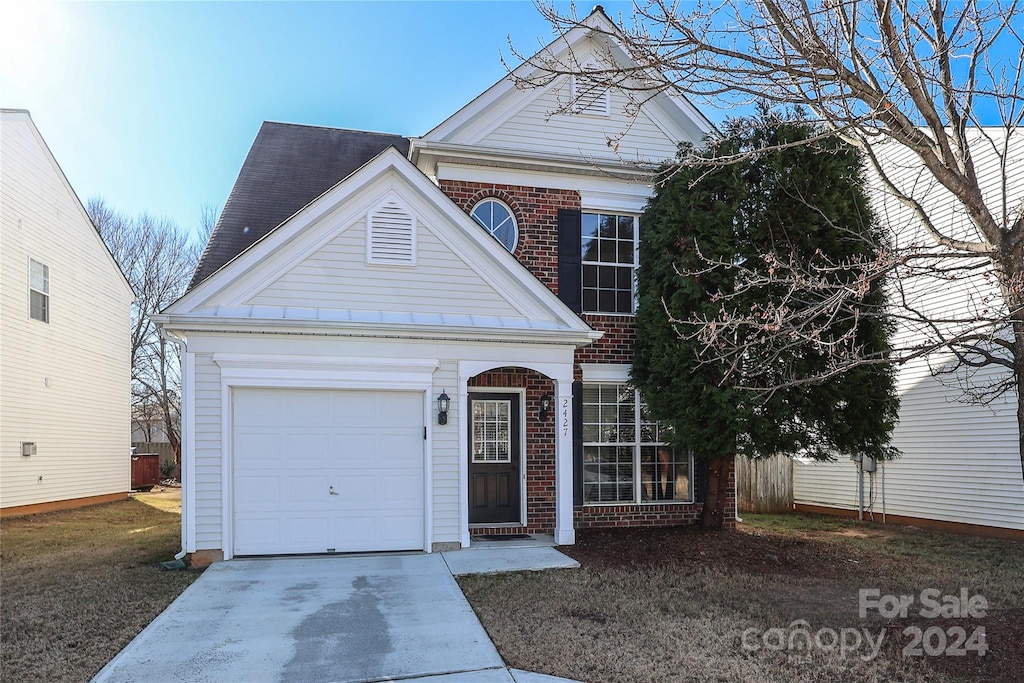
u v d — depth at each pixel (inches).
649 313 385.1
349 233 354.3
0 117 533.6
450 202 363.9
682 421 356.5
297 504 335.6
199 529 323.0
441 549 347.3
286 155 495.8
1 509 534.9
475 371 360.8
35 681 188.9
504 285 371.6
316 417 340.8
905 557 358.9
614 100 442.3
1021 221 210.4
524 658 204.4
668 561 330.3
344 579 290.4
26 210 569.0
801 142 223.5
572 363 376.5
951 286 441.7
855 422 349.1
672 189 372.8
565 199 429.7
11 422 547.2
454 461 353.7
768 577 307.4
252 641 217.3
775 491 584.1
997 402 421.4
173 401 1301.7
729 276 349.1
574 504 404.8
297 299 345.1
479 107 418.9
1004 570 327.6
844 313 317.7
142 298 1220.5
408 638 220.7
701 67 209.0
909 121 216.1
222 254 379.2
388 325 341.7
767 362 264.1
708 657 206.7
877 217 366.6
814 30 204.5
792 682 189.3
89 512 593.9
